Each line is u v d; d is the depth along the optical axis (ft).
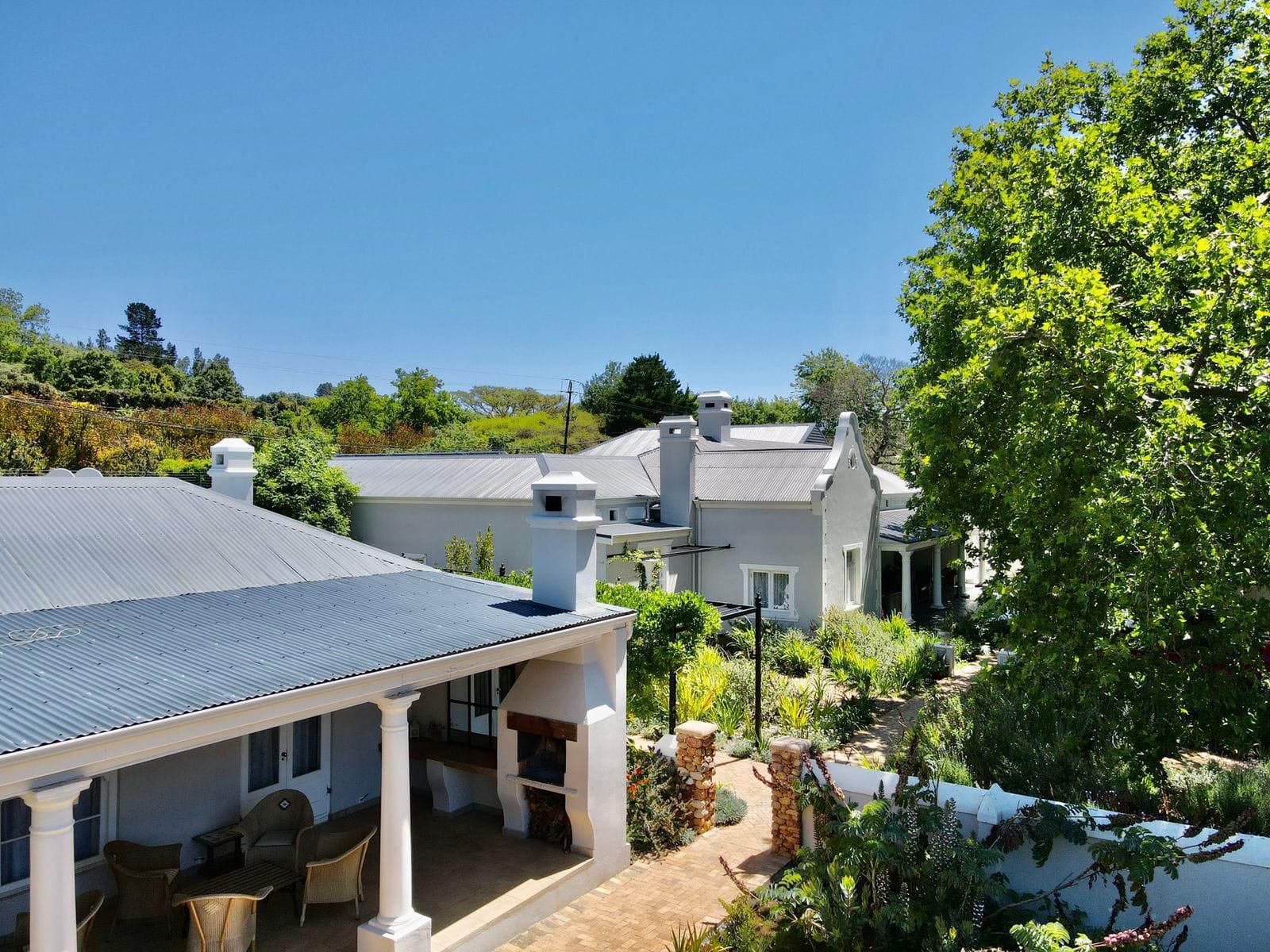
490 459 84.53
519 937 27.48
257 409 204.23
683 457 81.97
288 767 32.83
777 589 81.87
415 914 24.09
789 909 24.79
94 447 102.12
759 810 40.78
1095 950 19.39
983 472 40.78
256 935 25.61
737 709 54.29
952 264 58.80
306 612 27.35
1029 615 33.78
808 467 84.53
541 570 32.89
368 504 85.10
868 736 53.52
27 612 23.94
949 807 23.57
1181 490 28.91
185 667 20.30
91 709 16.83
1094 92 65.62
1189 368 35.06
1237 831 24.30
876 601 92.48
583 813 31.37
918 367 58.49
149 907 24.43
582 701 31.45
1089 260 45.01
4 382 133.90
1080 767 34.40
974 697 49.14
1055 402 31.58
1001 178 54.70
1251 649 30.42
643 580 72.18
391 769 23.39
